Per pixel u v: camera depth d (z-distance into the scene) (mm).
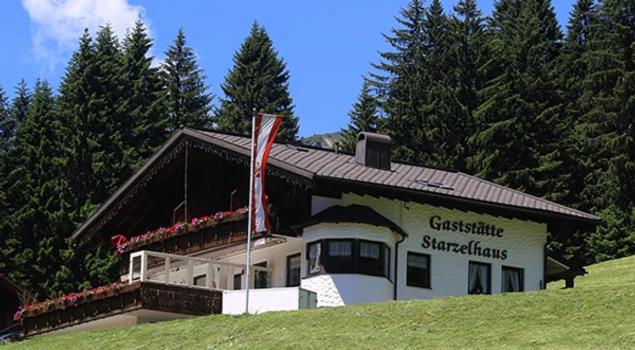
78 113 80562
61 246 72062
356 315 32688
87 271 70438
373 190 40938
